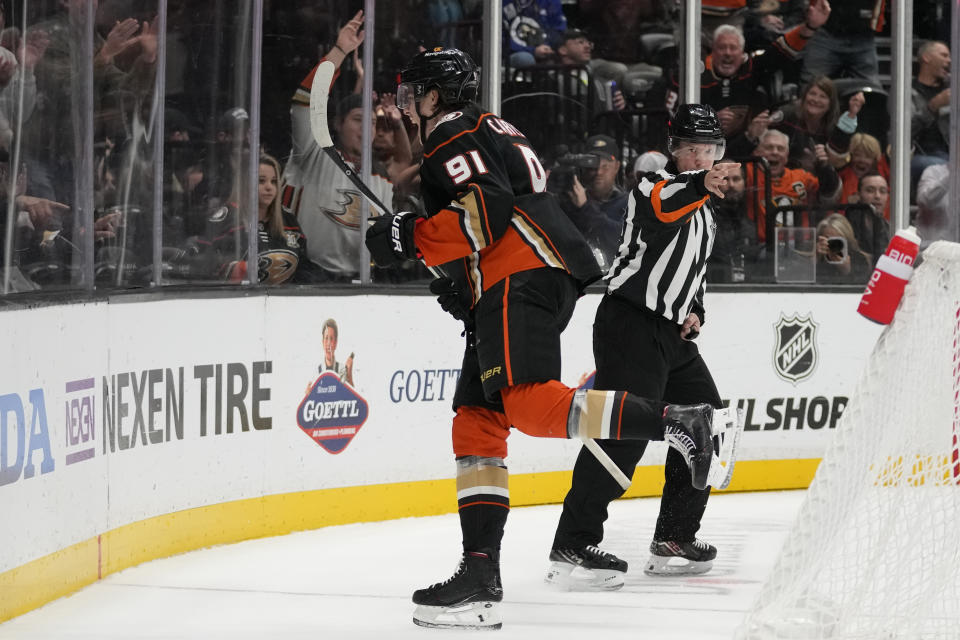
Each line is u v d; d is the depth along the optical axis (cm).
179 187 1496
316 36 1758
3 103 1091
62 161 1168
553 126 1969
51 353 1061
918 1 2075
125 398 1202
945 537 783
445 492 1588
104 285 1404
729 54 2053
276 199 1742
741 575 1189
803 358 1797
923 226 2112
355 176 998
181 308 1293
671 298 1149
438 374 1583
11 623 973
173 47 1492
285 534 1423
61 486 1074
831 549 813
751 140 2055
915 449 790
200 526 1321
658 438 872
